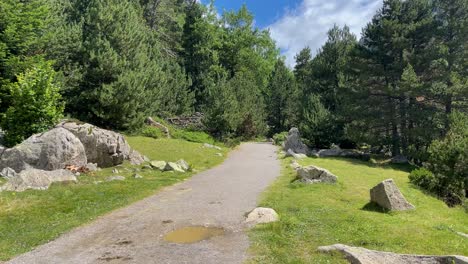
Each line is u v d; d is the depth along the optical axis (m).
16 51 27.45
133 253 8.82
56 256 8.71
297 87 66.75
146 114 39.03
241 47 70.25
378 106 38.31
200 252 8.78
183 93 52.00
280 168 25.48
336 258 8.12
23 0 28.59
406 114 36.59
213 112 44.16
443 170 20.34
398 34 36.38
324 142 41.56
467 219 13.83
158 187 17.44
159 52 52.09
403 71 34.31
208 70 62.34
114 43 35.94
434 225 11.38
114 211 13.03
